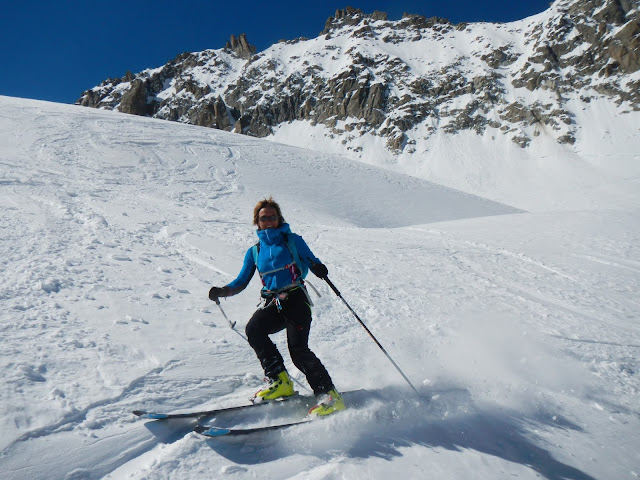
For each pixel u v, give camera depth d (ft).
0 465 7.50
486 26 543.80
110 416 9.29
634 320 21.86
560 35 443.73
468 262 33.40
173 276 20.52
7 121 106.01
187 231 32.30
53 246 21.94
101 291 16.69
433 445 9.68
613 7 427.74
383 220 103.55
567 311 22.50
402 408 11.14
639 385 14.20
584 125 377.09
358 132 449.06
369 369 13.80
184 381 11.37
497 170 361.10
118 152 98.32
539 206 289.12
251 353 13.64
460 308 21.34
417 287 24.79
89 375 10.66
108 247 23.68
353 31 588.09
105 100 593.42
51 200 36.06
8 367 10.19
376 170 143.95
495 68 469.16
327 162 138.31
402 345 15.94
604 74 403.75
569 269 32.32
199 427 8.84
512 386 13.28
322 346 15.12
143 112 557.74
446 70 482.69
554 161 352.49
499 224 55.21
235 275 22.52
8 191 37.91
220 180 96.99
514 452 9.77
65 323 13.30
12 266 18.01
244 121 505.66
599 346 17.46
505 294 25.07
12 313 13.34
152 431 9.14
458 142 404.77
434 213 115.44
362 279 25.44
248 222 44.55
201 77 586.86
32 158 80.79
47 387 9.80
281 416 10.58
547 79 420.36
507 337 17.58
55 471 7.73
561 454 9.89
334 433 9.75
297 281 11.58
